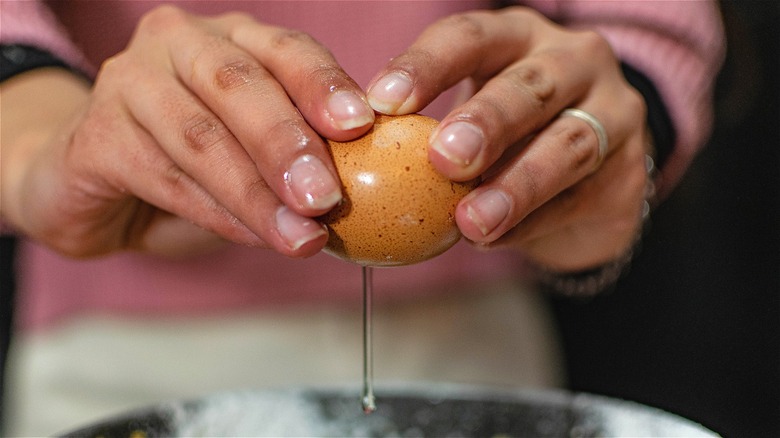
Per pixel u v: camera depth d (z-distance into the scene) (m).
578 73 0.50
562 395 0.52
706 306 1.18
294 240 0.43
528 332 0.80
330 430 0.53
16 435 0.73
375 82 0.46
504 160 0.49
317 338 0.71
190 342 0.70
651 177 0.60
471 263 0.73
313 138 0.44
